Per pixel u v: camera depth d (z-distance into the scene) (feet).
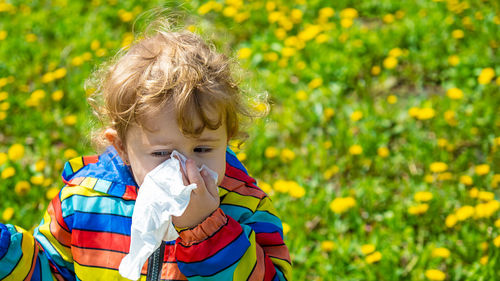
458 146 11.57
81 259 4.45
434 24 15.57
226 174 4.75
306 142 11.86
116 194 4.50
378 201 10.08
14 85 13.96
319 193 10.09
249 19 16.52
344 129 11.71
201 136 3.88
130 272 3.75
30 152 11.67
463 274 8.61
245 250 4.02
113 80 4.12
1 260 4.01
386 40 15.02
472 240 8.98
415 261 8.64
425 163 10.98
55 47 15.75
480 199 9.84
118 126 4.13
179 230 3.98
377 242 9.01
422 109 11.71
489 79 12.40
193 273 3.99
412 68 14.17
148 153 3.94
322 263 8.73
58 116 12.60
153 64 4.03
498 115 12.09
